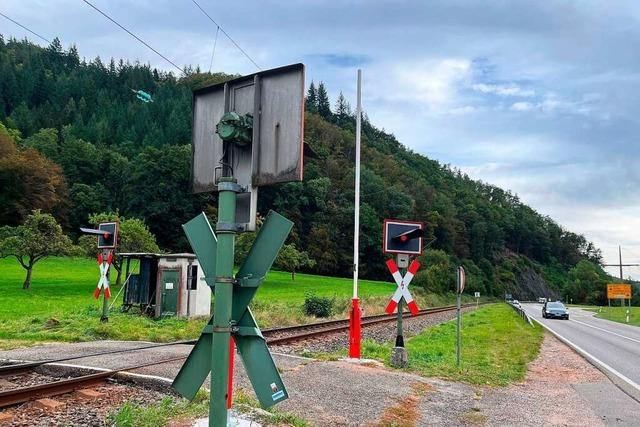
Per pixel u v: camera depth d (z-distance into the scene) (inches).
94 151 4259.4
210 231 148.1
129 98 6294.3
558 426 298.0
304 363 411.8
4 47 6579.7
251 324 143.3
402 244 454.3
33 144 4224.9
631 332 1149.1
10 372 354.9
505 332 948.0
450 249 5088.6
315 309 1159.0
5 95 5590.6
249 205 146.6
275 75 147.9
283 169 141.4
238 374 356.8
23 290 1535.4
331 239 3981.3
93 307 949.2
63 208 3518.7
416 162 7126.0
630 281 5610.2
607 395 400.5
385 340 780.6
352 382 354.3
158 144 4783.5
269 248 142.4
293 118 141.6
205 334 148.5
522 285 6038.4
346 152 5349.4
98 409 273.9
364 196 4473.4
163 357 416.5
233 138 147.3
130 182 3592.5
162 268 845.8
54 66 6683.1
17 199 3031.5
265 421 245.0
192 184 163.3
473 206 6254.9
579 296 5708.7
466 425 285.6
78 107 5659.5
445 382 397.1
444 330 978.7
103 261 705.6
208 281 144.9
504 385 416.8
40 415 261.6
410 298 449.4
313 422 261.1
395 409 297.9
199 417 244.2
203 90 163.3
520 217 7514.8
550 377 478.0
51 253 1622.8
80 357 409.4
